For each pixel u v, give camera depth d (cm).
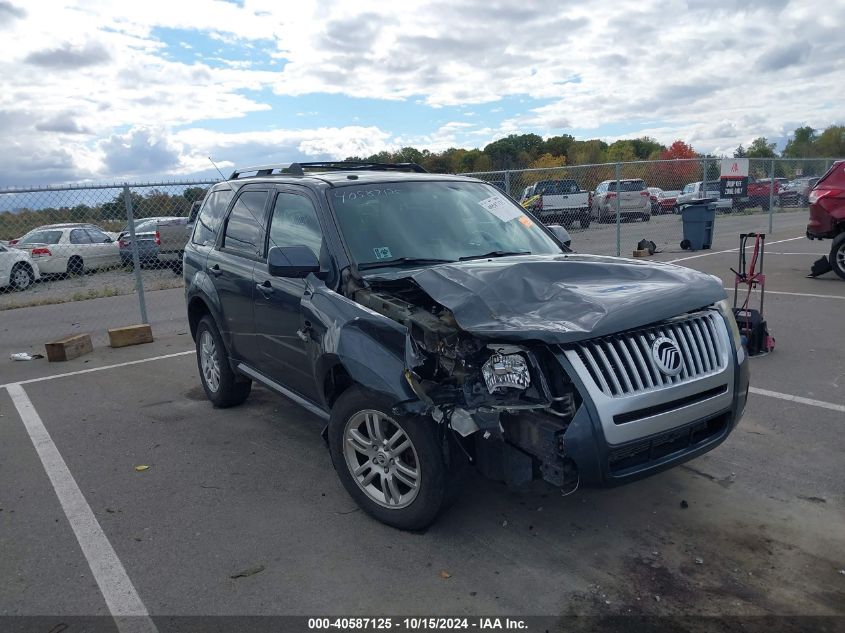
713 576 340
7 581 356
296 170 538
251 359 548
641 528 387
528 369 337
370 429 390
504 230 503
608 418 326
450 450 364
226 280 555
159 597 338
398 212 475
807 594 324
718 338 382
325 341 401
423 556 365
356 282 415
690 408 354
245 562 367
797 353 717
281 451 523
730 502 413
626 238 1784
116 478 484
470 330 342
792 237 1833
